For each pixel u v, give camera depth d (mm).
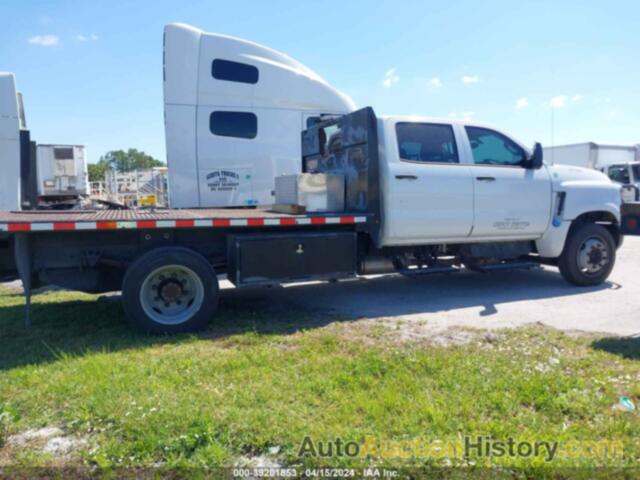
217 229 5207
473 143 6250
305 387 3248
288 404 3023
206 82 8828
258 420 2787
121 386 3270
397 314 5457
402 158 5801
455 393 3119
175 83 8695
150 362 3787
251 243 5004
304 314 5438
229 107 8969
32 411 2994
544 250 6656
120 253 4973
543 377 3336
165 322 4680
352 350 4082
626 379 3369
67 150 16594
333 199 5848
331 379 3363
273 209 6344
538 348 4055
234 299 6344
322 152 6824
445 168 5969
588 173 7047
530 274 7934
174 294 4762
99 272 5051
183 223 4734
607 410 2916
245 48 9094
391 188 5680
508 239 6477
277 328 4832
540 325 4828
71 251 4844
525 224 6398
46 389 3264
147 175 21062
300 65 9656
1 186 8633
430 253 6402
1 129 8594
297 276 5188
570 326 4855
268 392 3170
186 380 3404
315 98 9531
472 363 3650
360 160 5836
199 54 8789
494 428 2668
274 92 9219
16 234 4582
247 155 9117
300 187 5660
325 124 6633
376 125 5664
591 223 6836
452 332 4633
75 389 3262
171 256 4680
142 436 2633
